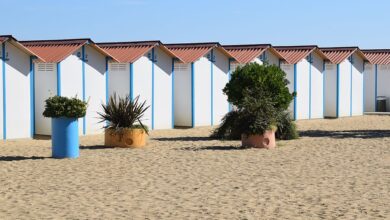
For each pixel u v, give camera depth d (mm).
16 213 10062
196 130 27594
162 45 27750
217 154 18125
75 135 17312
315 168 15234
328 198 11312
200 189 12289
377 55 44375
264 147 19734
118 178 13680
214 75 30562
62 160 16656
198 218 9672
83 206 10609
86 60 24828
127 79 26688
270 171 14742
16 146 20109
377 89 43406
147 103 27328
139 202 10969
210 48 30016
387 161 16516
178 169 15055
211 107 30406
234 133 22594
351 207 10484
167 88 28328
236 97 22453
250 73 22391
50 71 24000
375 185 12727
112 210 10281
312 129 28031
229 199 11227
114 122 20234
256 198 11320
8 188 12398
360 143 21203
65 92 24031
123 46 28203
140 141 20062
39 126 24328
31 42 26000
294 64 34531
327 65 37625
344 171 14719
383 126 29812
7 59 22203
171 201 11055
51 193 11852
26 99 22875
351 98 38594
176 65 29797
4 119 22156
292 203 10852
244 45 33531
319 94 36438
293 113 34625
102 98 25438
